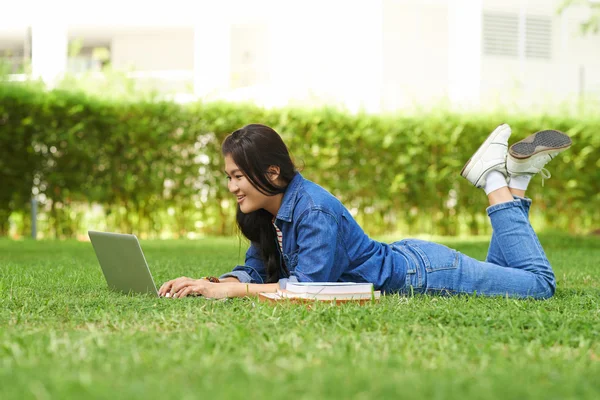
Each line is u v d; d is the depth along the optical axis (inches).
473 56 446.6
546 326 84.2
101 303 100.7
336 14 452.4
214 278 117.9
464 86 446.0
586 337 79.3
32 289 119.7
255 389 53.2
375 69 418.3
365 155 359.3
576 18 501.4
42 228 335.9
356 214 367.2
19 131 319.9
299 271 109.4
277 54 472.1
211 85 442.6
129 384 55.3
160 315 88.9
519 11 490.0
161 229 349.4
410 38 477.7
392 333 81.1
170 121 339.0
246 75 523.8
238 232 124.0
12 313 92.6
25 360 63.4
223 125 342.3
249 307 97.8
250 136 110.0
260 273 125.5
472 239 335.9
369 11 417.4
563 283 141.9
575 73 503.2
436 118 362.6
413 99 374.9
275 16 472.1
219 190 346.0
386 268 115.0
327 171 357.1
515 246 118.6
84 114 327.9
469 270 115.9
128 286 115.3
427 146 364.2
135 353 65.9
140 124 334.0
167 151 341.7
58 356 65.4
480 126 364.5
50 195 330.0
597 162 372.8
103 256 117.6
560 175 373.7
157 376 58.2
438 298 110.0
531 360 67.0
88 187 332.8
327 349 70.7
